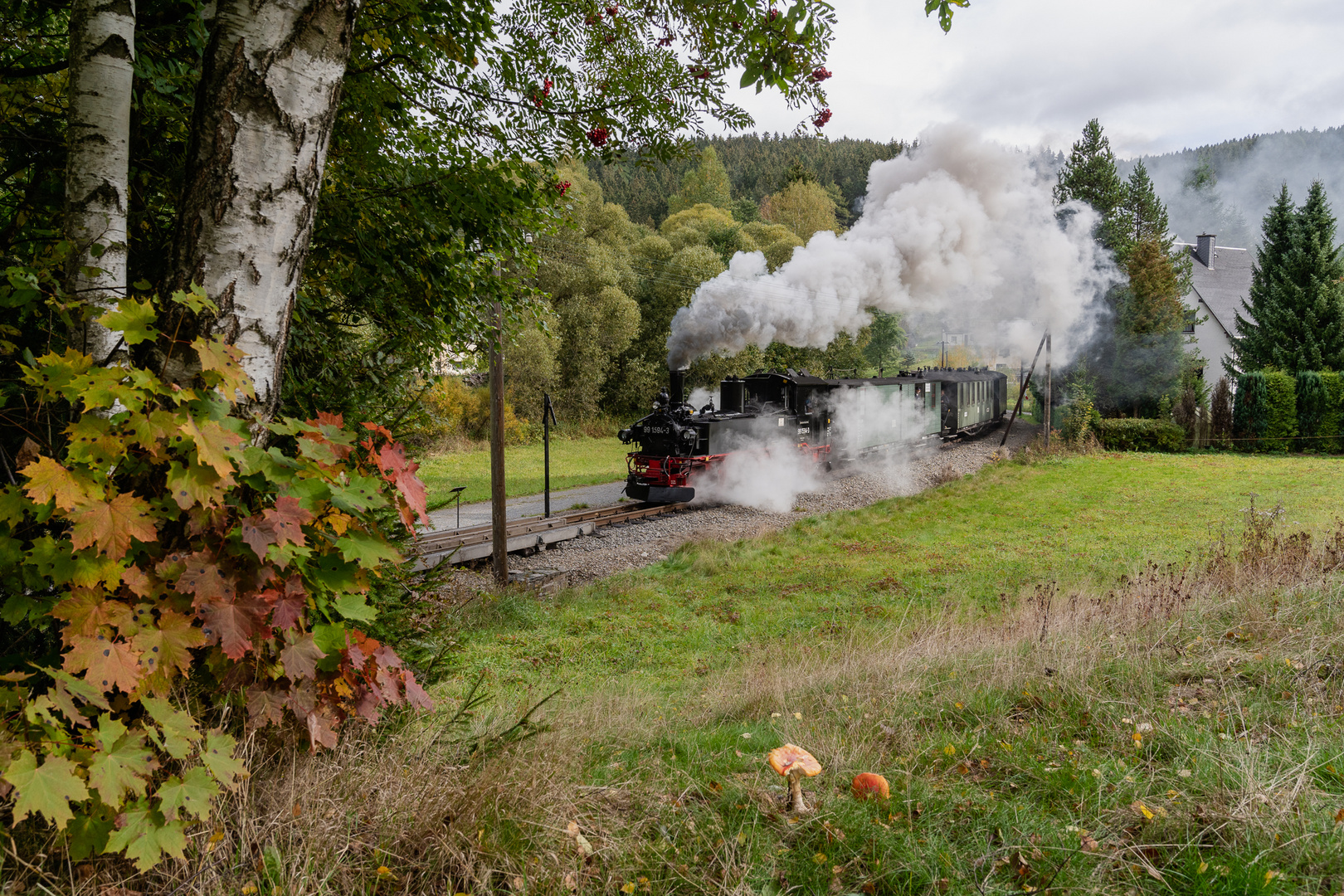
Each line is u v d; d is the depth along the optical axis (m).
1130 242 29.72
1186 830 2.49
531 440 30.53
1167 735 3.30
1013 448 26.84
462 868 2.15
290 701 2.15
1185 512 15.12
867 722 3.82
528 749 2.92
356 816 2.31
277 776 2.35
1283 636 4.77
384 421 4.46
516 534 13.02
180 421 1.81
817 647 7.22
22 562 1.83
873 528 14.69
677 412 16.59
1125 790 2.82
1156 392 27.59
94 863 1.92
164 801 1.75
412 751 2.74
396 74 4.62
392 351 4.68
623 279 37.59
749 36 3.47
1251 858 2.33
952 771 3.17
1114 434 26.70
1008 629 6.12
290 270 2.32
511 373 30.28
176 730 1.83
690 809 2.78
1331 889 2.17
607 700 4.94
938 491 18.42
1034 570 10.83
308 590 2.19
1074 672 4.25
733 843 2.44
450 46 4.27
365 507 2.17
